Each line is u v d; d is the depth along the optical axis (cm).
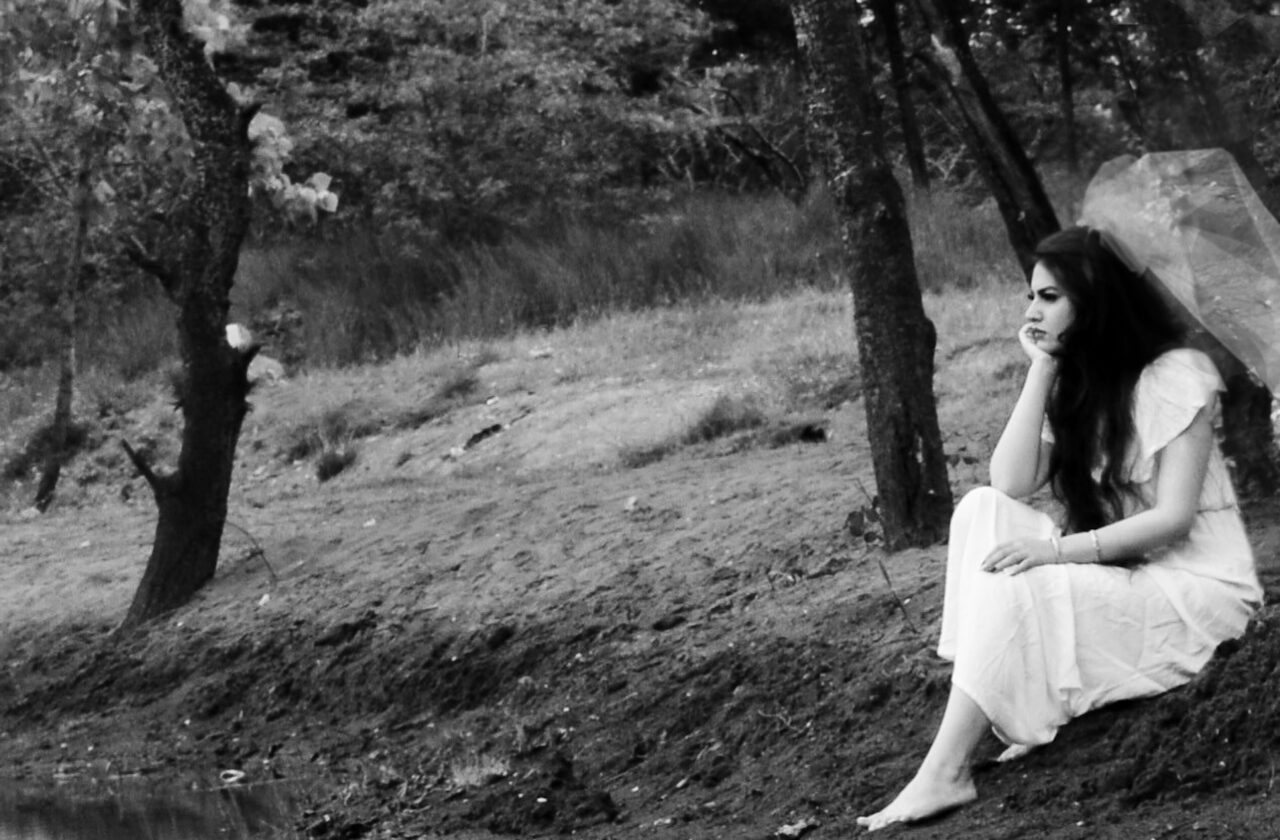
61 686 1048
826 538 864
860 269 817
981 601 533
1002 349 1353
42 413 1814
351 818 727
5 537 1380
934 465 815
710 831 602
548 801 672
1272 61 589
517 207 2038
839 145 816
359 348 1828
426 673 899
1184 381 537
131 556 1250
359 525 1170
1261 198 584
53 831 770
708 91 2298
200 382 1109
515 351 1661
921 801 532
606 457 1324
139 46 1244
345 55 2214
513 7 2055
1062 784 526
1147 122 604
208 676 1002
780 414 1317
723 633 786
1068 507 561
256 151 1144
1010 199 741
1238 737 520
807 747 654
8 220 2072
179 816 780
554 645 862
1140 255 549
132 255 1114
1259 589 555
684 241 1850
